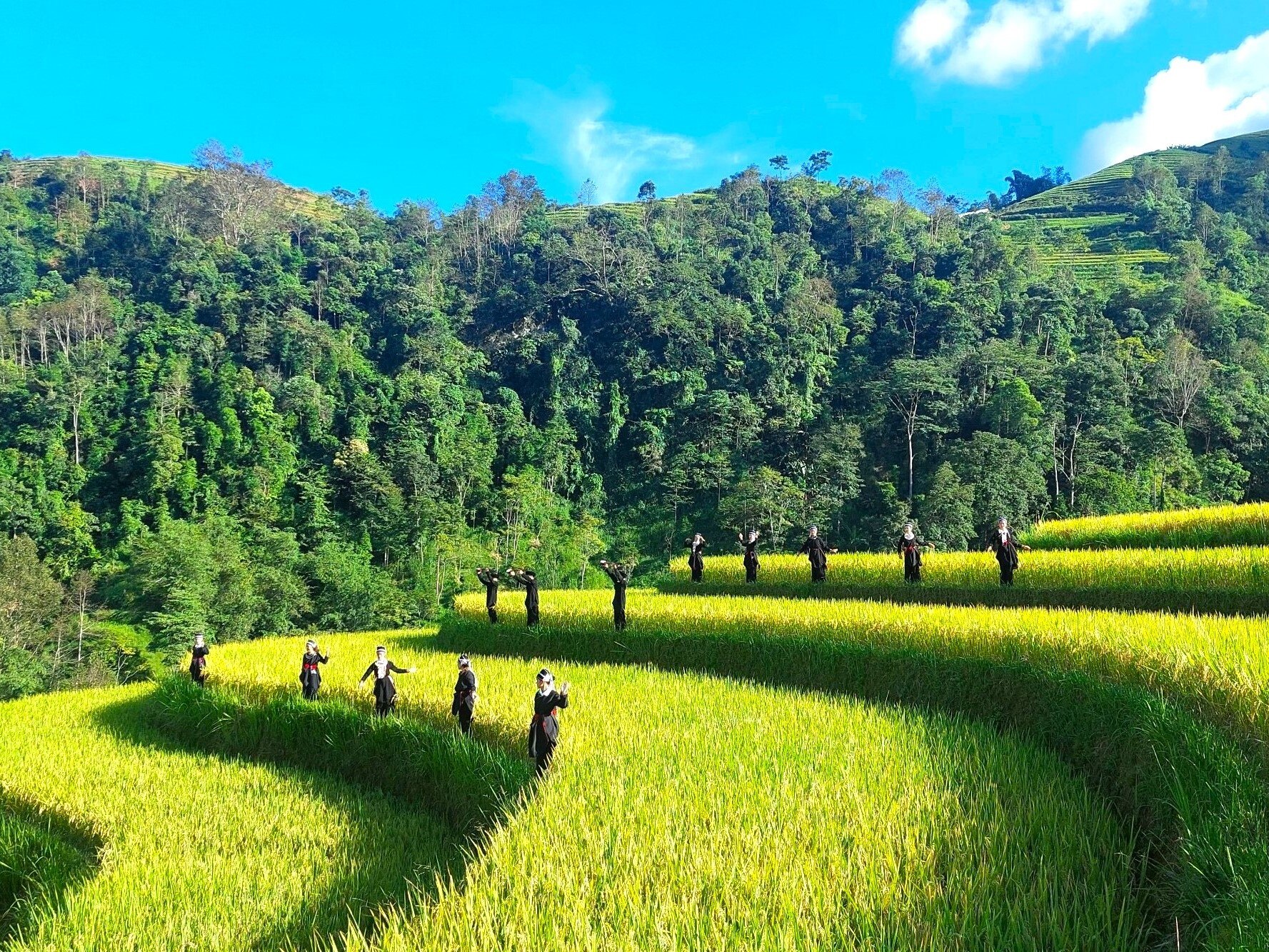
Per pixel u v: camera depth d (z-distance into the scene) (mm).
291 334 119750
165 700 22641
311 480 101500
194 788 16844
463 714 16281
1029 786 11273
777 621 23000
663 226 166375
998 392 99562
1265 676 12195
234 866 12797
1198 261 150000
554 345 133000
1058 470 92062
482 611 29938
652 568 101688
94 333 123188
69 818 15289
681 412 120125
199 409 108500
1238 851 8000
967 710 16922
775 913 7945
